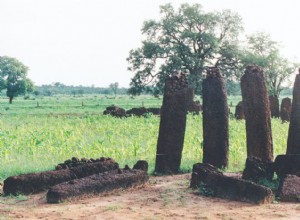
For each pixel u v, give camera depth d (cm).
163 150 1340
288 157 1112
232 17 5316
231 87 5591
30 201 949
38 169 1302
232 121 2977
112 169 1157
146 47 5100
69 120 3158
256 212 843
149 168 1381
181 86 1360
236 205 910
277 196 955
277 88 6269
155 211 853
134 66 5275
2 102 8112
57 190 930
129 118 3325
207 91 1353
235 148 1545
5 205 912
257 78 1317
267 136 1306
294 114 1227
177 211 854
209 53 5212
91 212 838
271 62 5653
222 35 5412
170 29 5122
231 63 5425
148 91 5350
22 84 8031
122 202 932
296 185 959
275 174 1216
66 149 1609
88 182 988
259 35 5666
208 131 1340
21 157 1533
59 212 835
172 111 1344
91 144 1797
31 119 3381
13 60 8094
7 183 1017
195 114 3556
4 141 1719
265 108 1312
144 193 1034
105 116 3409
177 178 1245
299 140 1213
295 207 884
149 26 5216
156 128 2414
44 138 1823
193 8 5169
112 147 1684
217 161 1331
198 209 873
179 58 4956
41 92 16438
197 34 5012
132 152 1584
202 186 1034
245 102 1325
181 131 1348
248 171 1123
